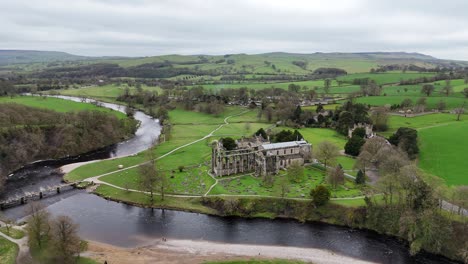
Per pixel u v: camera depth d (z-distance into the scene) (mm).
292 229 128875
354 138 198875
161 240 121312
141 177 159000
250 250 115062
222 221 135000
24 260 100062
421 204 118375
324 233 125688
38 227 106062
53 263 98625
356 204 134250
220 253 112875
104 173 180500
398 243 118625
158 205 145625
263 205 140875
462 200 114688
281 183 149875
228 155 170625
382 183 129500
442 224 114500
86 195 157750
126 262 105500
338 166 153500
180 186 160375
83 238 121375
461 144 195875
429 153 186500
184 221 134625
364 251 114188
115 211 142375
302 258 110062
